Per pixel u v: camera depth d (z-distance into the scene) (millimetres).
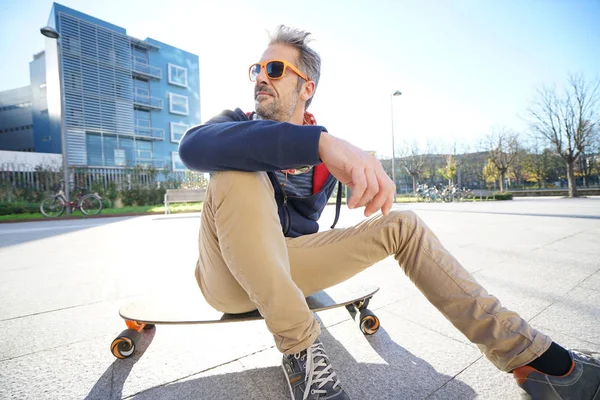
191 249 4453
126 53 25719
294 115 1422
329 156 850
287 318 946
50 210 11969
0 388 1224
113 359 1451
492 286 2400
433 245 1072
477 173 47156
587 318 1788
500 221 7074
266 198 951
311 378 958
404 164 42812
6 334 1718
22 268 3312
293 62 1329
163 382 1267
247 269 916
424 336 1647
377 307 2076
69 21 22531
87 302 2232
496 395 1141
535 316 1835
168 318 1181
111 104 24609
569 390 885
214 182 951
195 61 31297
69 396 1174
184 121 30125
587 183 41188
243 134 877
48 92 23562
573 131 26391
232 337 1678
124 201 16719
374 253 1156
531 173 45781
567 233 5016
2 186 13500
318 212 1420
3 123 29953
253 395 1166
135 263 3549
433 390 1183
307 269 1209
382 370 1328
